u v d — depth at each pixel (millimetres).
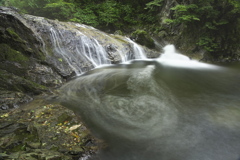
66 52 7469
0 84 4500
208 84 6398
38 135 3023
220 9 11789
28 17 7480
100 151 2844
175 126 3580
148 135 3297
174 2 13508
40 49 6590
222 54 11938
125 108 4332
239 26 11711
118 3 16047
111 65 9125
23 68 5488
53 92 5250
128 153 2840
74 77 6840
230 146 3012
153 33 14336
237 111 4207
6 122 3387
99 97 4984
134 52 11070
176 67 9305
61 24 8773
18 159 2252
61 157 2461
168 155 2812
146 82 6352
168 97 5035
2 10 7012
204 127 3545
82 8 15297
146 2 16203
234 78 7301
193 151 2900
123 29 15305
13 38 5746
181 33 12992
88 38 8938
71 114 3912
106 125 3596
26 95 4602
